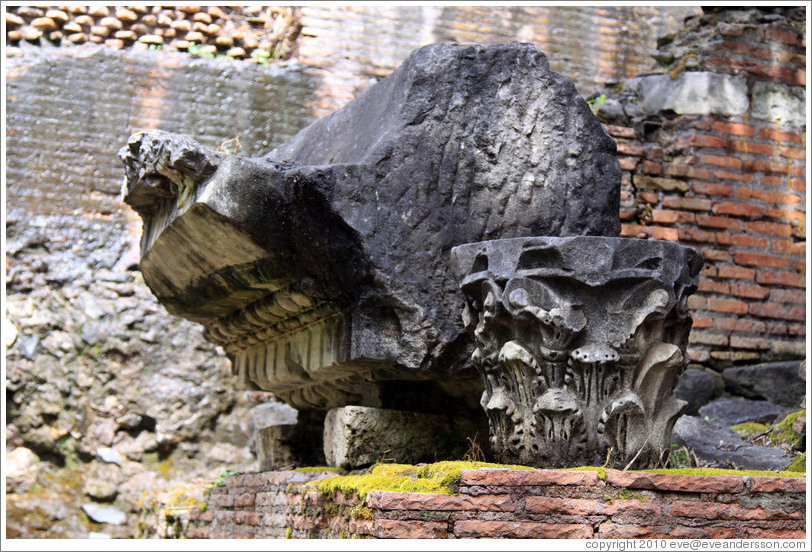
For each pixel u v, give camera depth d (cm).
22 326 703
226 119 756
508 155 418
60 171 732
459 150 412
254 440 682
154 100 751
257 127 759
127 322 719
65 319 712
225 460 717
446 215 407
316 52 780
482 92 420
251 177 389
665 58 762
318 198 389
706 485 331
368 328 398
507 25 808
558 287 351
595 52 812
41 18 754
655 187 719
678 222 716
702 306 705
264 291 445
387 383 428
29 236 718
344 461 412
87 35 767
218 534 557
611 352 348
